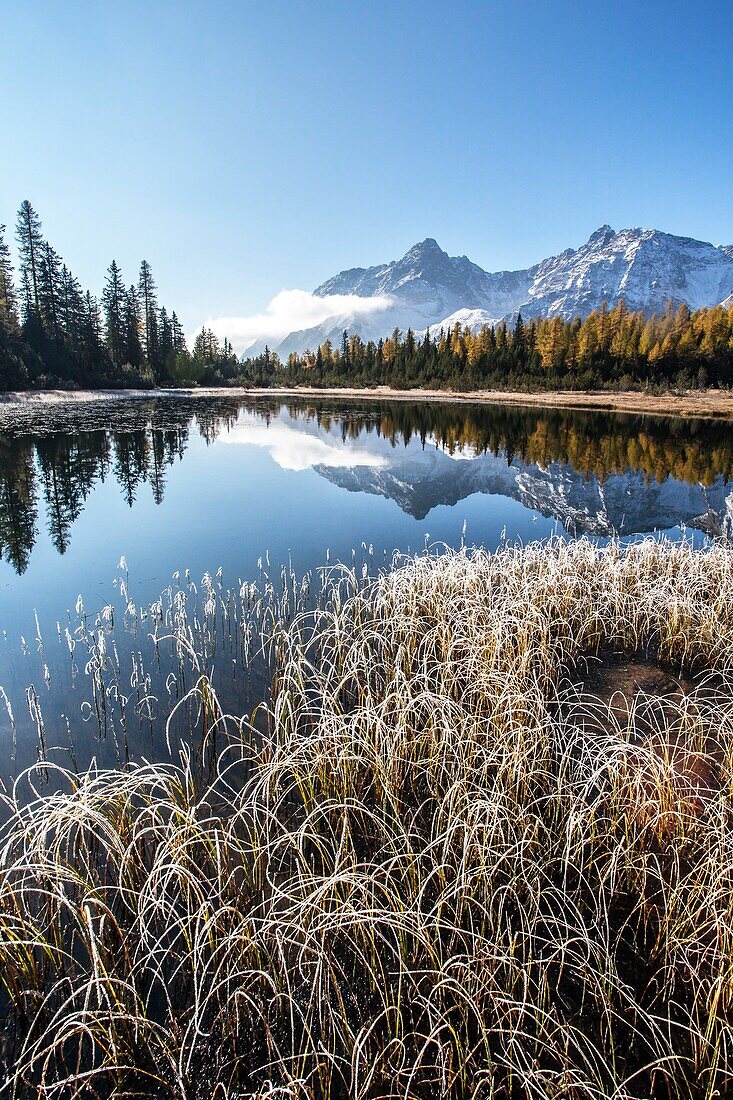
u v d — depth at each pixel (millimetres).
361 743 4227
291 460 21078
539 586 7238
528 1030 2693
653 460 21531
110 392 48094
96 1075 2537
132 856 3354
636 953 3102
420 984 2873
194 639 6801
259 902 3318
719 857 3338
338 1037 2654
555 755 4512
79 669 6082
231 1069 2570
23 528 11750
